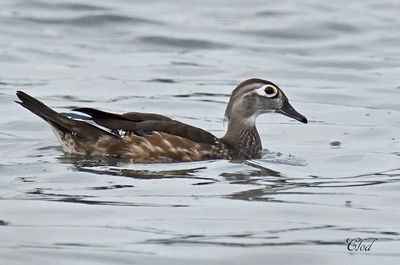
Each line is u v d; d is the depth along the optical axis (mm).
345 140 20094
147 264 12422
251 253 12828
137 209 14539
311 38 31062
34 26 30859
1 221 13906
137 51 29062
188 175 16625
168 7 34375
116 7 33531
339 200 15312
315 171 17344
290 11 33719
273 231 13719
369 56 29156
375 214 14594
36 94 23594
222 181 16297
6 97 22844
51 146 18641
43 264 12328
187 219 14141
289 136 20406
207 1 35531
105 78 25422
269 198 15312
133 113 18141
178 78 25875
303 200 15219
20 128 20234
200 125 21234
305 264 12625
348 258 12758
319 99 24031
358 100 23953
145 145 17547
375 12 33969
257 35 31172
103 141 17672
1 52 27719
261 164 17703
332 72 27016
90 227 13703
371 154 18641
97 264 12367
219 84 25297
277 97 18672
